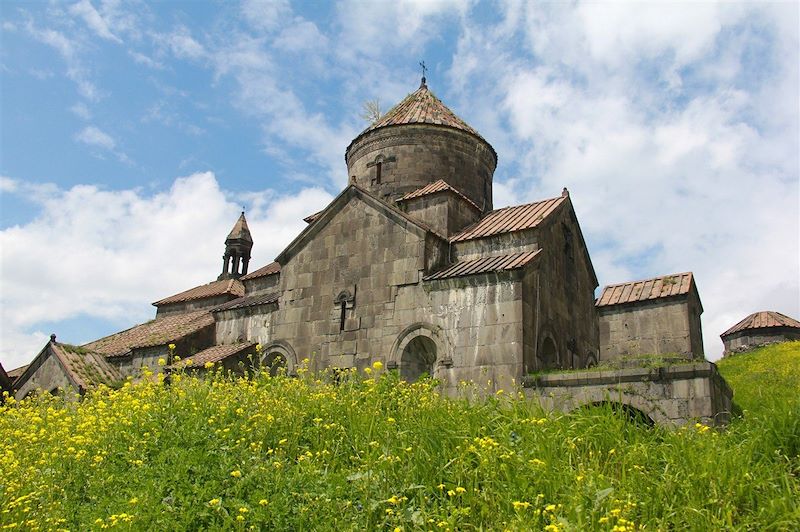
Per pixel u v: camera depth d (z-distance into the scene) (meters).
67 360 22.41
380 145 22.97
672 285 21.34
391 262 18.58
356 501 7.68
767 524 6.81
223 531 6.92
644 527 6.81
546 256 18.25
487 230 18.95
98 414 10.99
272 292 23.08
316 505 7.41
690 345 20.20
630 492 7.42
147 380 12.52
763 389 18.61
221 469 8.16
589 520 6.80
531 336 16.30
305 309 19.98
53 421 11.06
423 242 18.19
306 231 20.75
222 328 22.91
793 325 35.03
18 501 7.52
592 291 22.36
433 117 23.27
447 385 16.31
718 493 7.27
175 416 10.21
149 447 9.16
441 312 17.16
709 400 12.43
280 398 10.97
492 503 7.40
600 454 8.64
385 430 9.57
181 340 23.23
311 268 20.28
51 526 7.38
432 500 7.89
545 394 14.50
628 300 21.64
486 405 10.78
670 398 12.87
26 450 9.63
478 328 16.42
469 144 23.17
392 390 11.71
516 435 9.17
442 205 19.78
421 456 8.55
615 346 21.52
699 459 7.95
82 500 8.23
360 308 18.78
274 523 7.06
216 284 30.03
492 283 16.61
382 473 8.19
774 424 8.74
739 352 34.94
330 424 10.01
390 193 22.22
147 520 7.07
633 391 13.31
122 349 25.52
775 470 7.85
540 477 7.73
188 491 7.69
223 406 10.41
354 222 19.78
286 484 7.82
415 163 22.36
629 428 9.21
